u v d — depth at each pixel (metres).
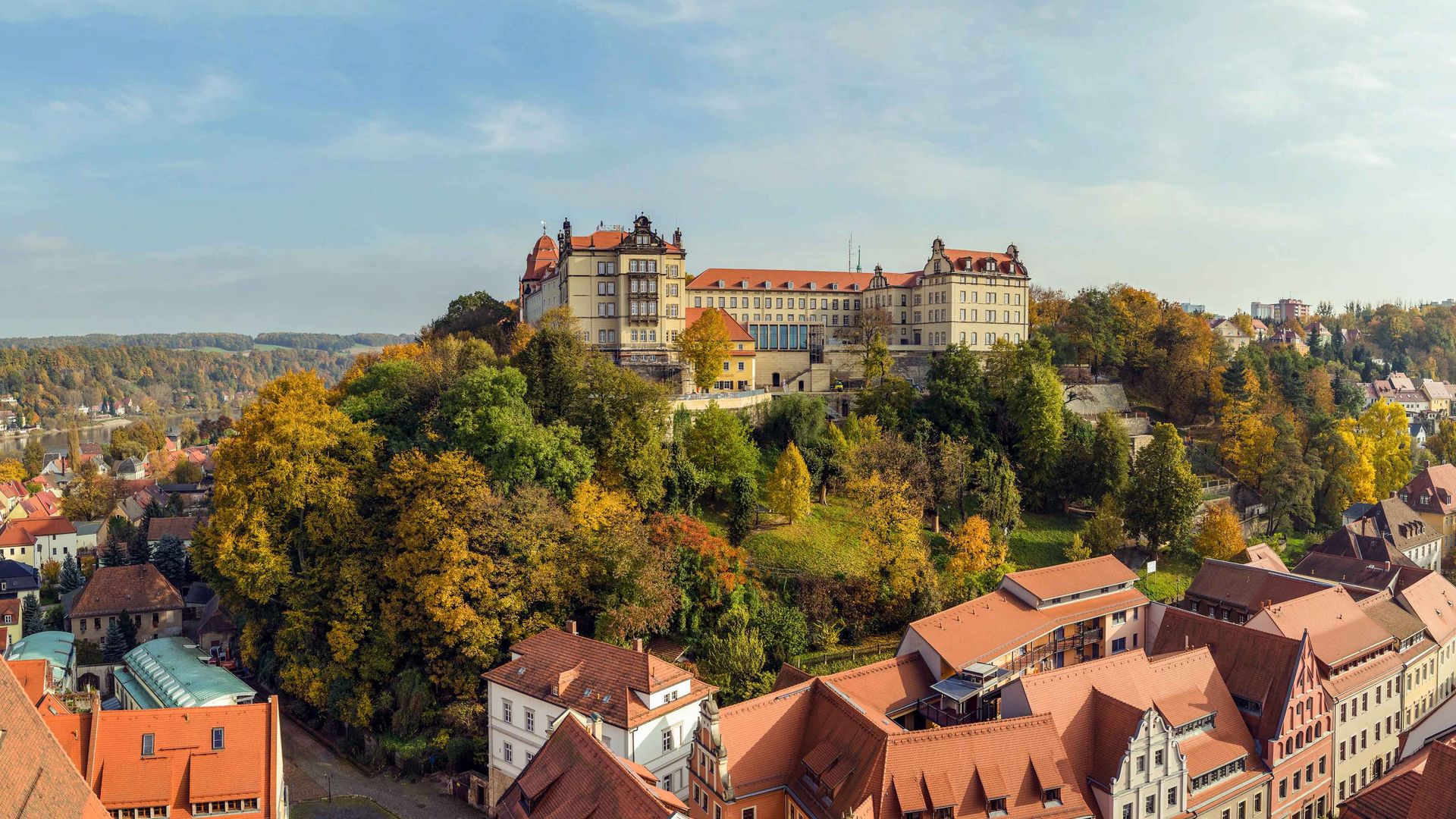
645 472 103.88
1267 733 77.06
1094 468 134.00
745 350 170.50
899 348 179.88
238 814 64.94
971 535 106.81
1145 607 94.62
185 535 160.62
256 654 101.75
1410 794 55.91
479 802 77.75
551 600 87.06
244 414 99.25
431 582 85.50
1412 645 97.31
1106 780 67.06
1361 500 159.50
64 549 167.12
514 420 97.94
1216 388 174.25
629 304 150.88
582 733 56.88
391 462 100.19
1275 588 100.00
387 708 85.94
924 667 78.38
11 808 45.16
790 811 64.75
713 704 64.31
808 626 96.19
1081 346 182.62
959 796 61.84
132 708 99.44
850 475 116.38
